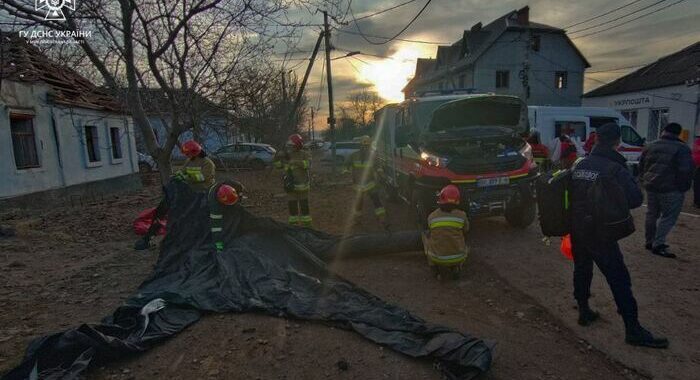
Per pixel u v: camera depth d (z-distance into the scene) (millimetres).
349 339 3535
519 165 6691
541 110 14117
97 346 3145
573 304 4387
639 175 6055
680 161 5496
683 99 21594
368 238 5852
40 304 4605
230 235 5457
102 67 7637
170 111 9195
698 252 5906
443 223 4961
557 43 35719
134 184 17859
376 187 7758
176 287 4406
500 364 3305
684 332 3771
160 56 7621
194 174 6465
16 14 5883
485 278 5184
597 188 3584
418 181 6906
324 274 5086
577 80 36344
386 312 3842
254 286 4410
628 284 3588
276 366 3189
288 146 7387
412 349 3314
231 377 3068
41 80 12031
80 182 13977
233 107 8773
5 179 10727
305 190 7379
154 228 6812
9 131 10859
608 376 3189
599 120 13992
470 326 3945
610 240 3557
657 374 3207
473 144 7160
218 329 3674
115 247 6988
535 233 7102
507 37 34938
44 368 3004
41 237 7707
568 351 3523
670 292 4605
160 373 3105
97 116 15094
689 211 8742
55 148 12812
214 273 4723
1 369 3244
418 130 7500
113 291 4992
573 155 4848
